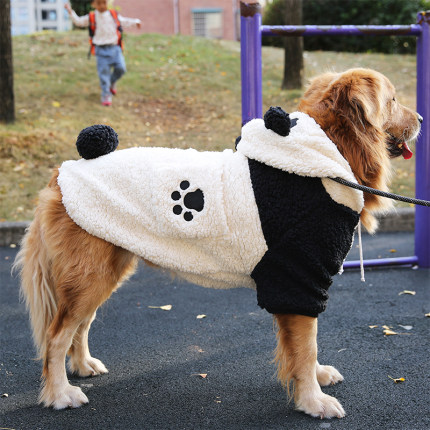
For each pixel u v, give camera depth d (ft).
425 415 8.56
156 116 30.86
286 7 34.12
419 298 13.94
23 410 8.98
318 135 8.45
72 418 8.71
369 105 8.41
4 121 27.86
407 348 10.99
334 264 8.36
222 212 8.38
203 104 32.96
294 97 32.76
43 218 9.07
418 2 46.98
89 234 8.80
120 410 8.95
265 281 8.44
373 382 9.66
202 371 10.28
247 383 9.79
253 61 13.87
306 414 8.68
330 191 8.30
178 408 8.98
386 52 48.11
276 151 8.34
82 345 10.11
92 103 31.53
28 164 24.48
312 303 8.25
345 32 14.40
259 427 8.36
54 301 9.29
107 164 8.93
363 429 8.23
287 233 8.19
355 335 11.70
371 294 14.33
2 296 14.73
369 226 9.65
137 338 11.87
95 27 29.99
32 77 34.81
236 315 13.17
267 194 8.30
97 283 8.86
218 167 8.70
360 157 8.71
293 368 8.66
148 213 8.66
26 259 9.46
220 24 64.69
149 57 40.50
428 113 15.35
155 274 16.52
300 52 34.37
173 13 64.13
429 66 15.01
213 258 8.74
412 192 23.08
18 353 11.19
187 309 13.62
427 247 16.28
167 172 8.66
